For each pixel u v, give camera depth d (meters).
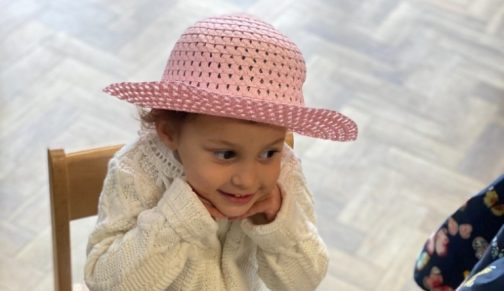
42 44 2.28
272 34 0.77
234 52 0.74
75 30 2.35
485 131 2.25
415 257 1.85
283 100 0.76
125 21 2.41
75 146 1.99
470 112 2.31
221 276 0.95
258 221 0.90
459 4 2.78
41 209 1.82
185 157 0.81
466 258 1.09
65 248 1.00
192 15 2.49
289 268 0.93
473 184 2.08
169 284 0.88
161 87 0.71
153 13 2.46
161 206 0.84
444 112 2.29
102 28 2.37
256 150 0.78
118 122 2.08
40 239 1.76
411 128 2.22
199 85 0.75
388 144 2.16
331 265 1.81
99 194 1.00
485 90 2.40
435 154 2.15
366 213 1.95
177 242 0.86
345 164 2.08
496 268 0.75
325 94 2.28
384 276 1.80
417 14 2.68
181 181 0.84
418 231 1.92
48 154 0.93
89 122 2.06
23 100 2.09
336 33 2.53
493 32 2.66
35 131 2.01
